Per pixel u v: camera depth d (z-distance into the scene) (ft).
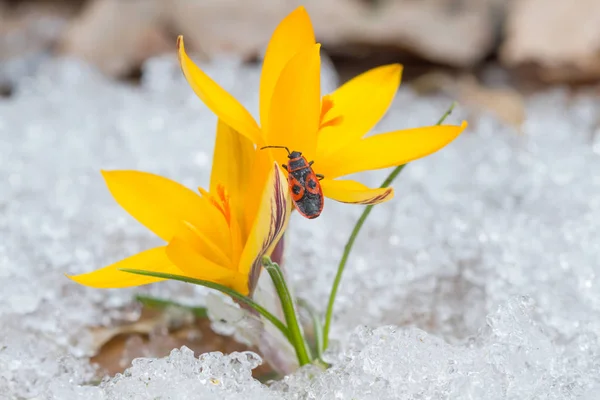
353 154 0.98
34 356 1.05
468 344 1.04
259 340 1.02
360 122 1.00
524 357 1.00
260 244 0.95
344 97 1.01
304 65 0.95
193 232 0.98
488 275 1.12
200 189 0.98
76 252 1.16
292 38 0.99
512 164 1.32
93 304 1.12
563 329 1.05
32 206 1.22
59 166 1.31
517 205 1.25
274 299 1.01
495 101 1.52
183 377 0.99
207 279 0.97
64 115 1.49
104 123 1.46
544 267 1.11
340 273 1.04
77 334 1.09
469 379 0.98
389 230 1.20
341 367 1.00
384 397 0.99
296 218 1.19
